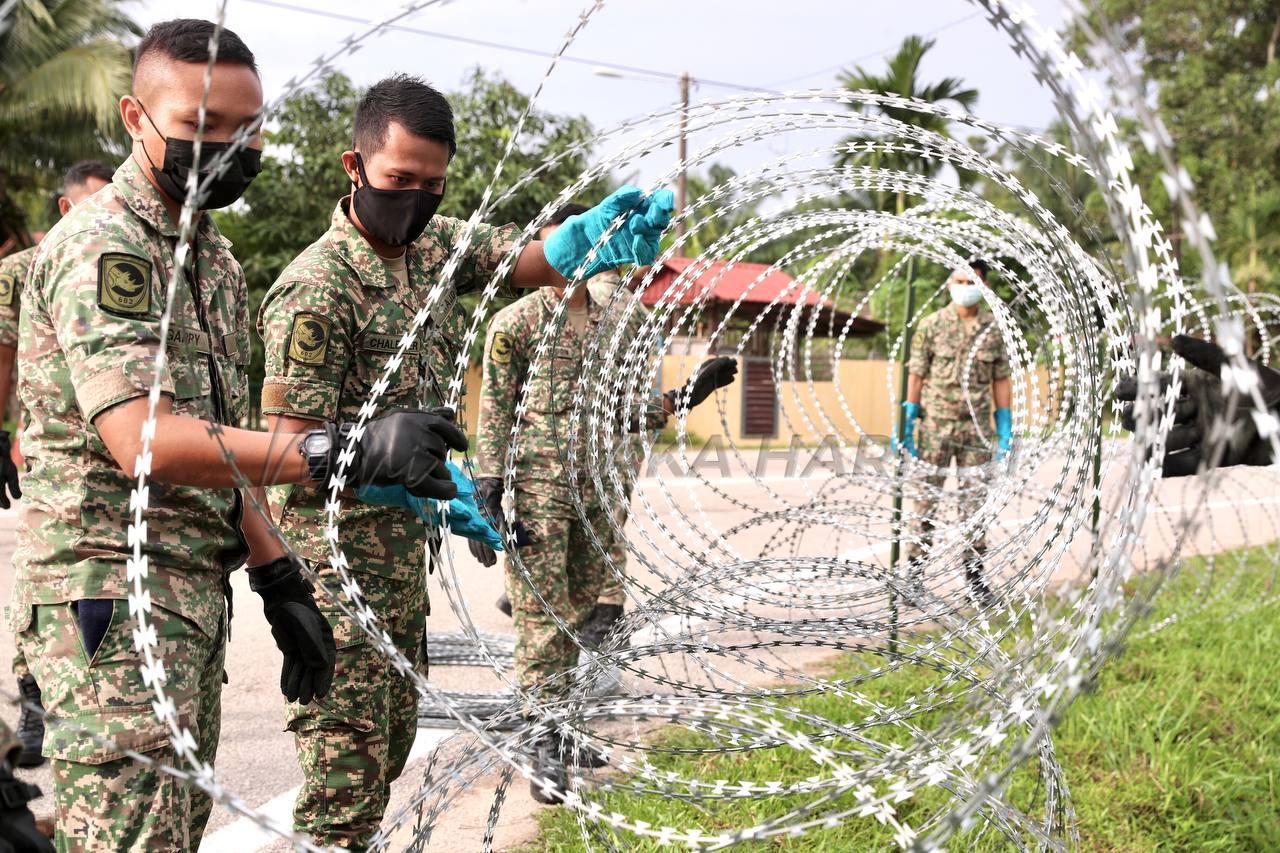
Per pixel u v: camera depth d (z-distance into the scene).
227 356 2.02
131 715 1.72
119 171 1.84
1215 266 0.99
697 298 3.15
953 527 3.04
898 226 2.92
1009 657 2.08
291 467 1.71
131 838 1.71
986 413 6.32
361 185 2.35
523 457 3.74
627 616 2.59
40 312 1.78
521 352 3.79
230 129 1.78
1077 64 1.18
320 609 2.35
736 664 4.76
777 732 2.07
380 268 2.41
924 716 3.70
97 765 1.70
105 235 1.71
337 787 2.39
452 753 3.75
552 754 2.88
